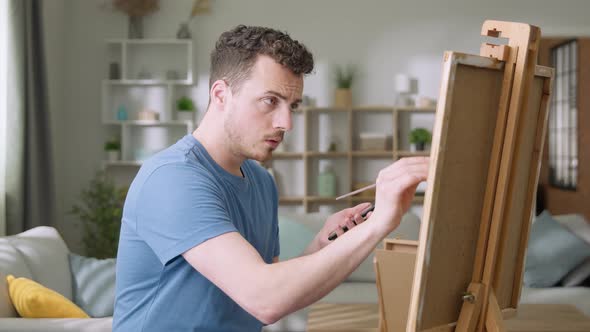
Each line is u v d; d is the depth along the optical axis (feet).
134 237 4.41
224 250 3.91
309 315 11.43
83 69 23.29
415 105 23.08
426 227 3.94
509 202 4.43
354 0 23.16
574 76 22.75
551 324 10.52
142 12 22.80
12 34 18.03
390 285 7.56
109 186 22.76
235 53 4.42
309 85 23.36
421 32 23.06
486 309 4.46
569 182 22.88
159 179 4.23
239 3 23.17
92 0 23.29
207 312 4.40
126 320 4.56
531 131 4.81
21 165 18.21
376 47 23.15
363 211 5.10
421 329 4.17
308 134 23.70
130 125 23.50
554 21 22.79
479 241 4.47
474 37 22.90
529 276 14.44
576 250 14.44
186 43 23.09
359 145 23.53
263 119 4.38
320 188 23.26
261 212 5.23
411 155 22.79
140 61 23.38
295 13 23.22
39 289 9.85
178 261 4.28
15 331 9.00
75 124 23.34
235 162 4.77
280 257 14.69
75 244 23.13
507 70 4.31
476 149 4.27
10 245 11.40
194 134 4.75
